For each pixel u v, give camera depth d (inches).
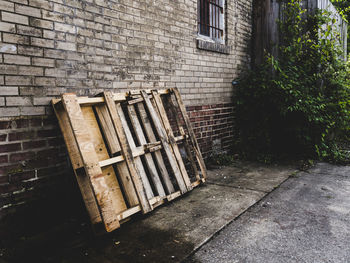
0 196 92.2
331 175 163.5
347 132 241.4
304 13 215.9
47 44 102.3
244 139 219.3
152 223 103.9
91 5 116.2
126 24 131.8
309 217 107.2
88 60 116.3
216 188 142.3
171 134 136.6
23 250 87.2
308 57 209.5
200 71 181.9
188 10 169.8
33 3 97.7
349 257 80.0
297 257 80.4
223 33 207.2
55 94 105.7
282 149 219.5
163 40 152.9
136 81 138.5
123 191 113.2
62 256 83.3
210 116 193.2
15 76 94.3
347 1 298.7
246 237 92.4
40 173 102.3
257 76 214.1
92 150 96.5
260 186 143.8
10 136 93.9
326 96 208.7
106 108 116.3
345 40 283.1
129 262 79.3
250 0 232.8
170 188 127.2
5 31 91.2
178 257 81.0
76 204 114.0
